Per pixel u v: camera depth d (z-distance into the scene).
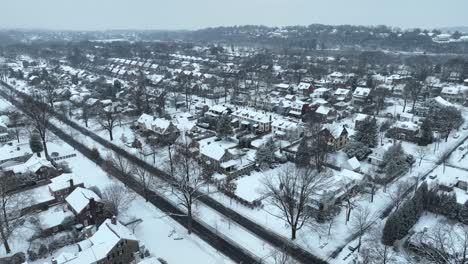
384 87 169.88
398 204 70.19
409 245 61.19
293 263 57.78
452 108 130.88
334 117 136.00
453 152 106.31
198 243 64.69
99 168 96.44
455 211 70.25
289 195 65.31
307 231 68.12
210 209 76.19
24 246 63.22
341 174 83.00
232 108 146.25
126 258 57.81
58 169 91.44
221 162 91.00
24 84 197.25
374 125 108.38
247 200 76.31
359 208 71.00
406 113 139.50
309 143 97.50
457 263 48.88
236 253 61.91
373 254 59.50
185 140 100.50
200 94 178.75
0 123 122.44
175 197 81.19
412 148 109.06
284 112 144.88
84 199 69.12
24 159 97.50
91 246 56.03
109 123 119.19
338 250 62.47
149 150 107.50
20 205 72.06
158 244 64.38
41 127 108.75
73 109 152.12
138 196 81.62
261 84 194.62
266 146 96.25
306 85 177.12
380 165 93.31
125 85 199.00
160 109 141.38
